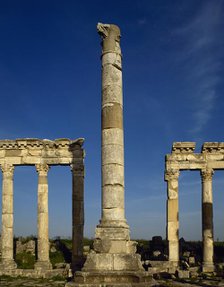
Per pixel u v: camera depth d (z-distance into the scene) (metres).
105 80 25.64
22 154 43.56
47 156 43.31
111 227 23.17
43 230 41.94
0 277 35.81
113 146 24.73
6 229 42.03
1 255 44.25
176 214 42.97
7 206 42.56
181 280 30.94
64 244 49.91
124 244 22.80
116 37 26.30
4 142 43.56
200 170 44.00
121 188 24.44
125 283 21.20
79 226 41.47
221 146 43.53
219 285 27.00
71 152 43.03
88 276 21.66
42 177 42.97
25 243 48.59
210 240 42.25
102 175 24.75
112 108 25.20
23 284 29.31
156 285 21.42
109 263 22.23
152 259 46.28
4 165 43.50
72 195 42.12
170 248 42.16
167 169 43.91
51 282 30.55
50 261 45.03
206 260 41.81
